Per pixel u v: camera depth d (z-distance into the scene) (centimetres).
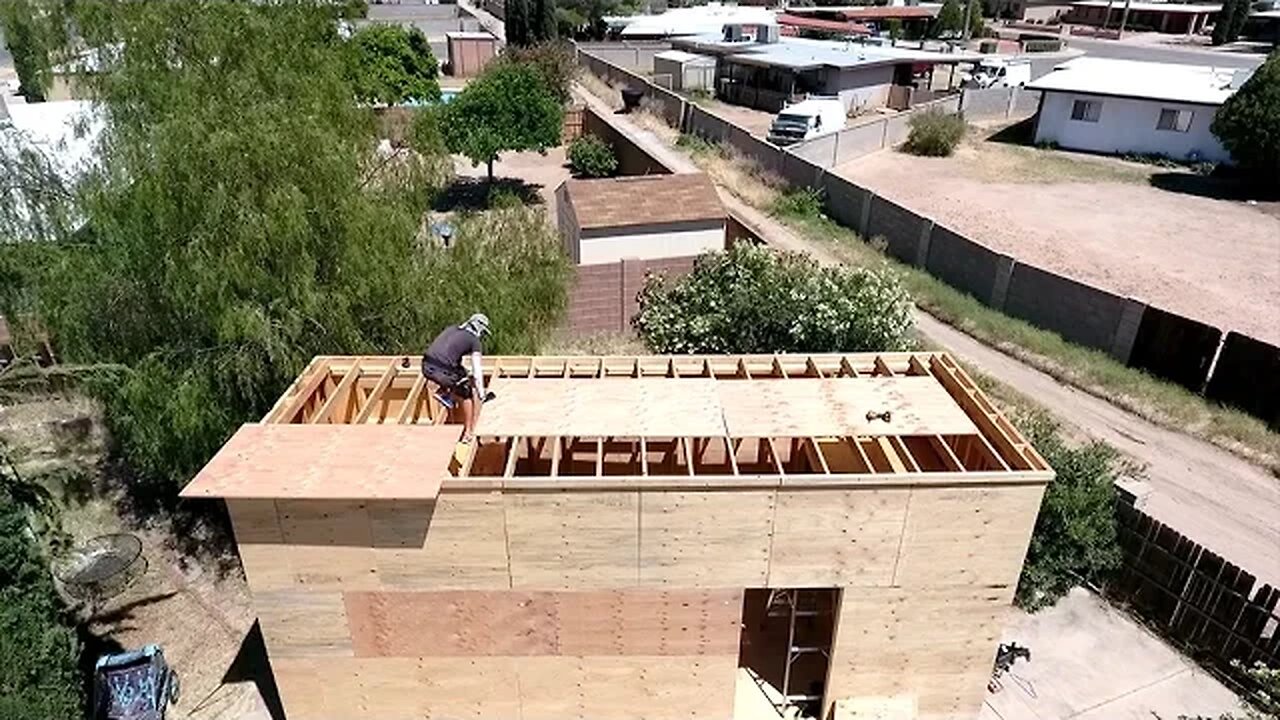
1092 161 4056
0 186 1526
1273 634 1142
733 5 8394
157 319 1402
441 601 1045
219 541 1540
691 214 2578
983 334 2300
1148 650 1249
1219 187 3659
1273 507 1603
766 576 1037
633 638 1076
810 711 1155
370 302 1429
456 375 1112
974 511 997
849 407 1138
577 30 7012
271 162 1310
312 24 1566
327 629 1060
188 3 1469
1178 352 1995
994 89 4809
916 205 3331
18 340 1560
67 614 1280
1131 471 1466
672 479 966
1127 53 6531
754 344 1689
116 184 1364
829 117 4116
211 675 1239
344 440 1048
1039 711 1145
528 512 986
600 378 1241
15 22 1527
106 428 1786
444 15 7562
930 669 1105
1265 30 7619
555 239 1722
